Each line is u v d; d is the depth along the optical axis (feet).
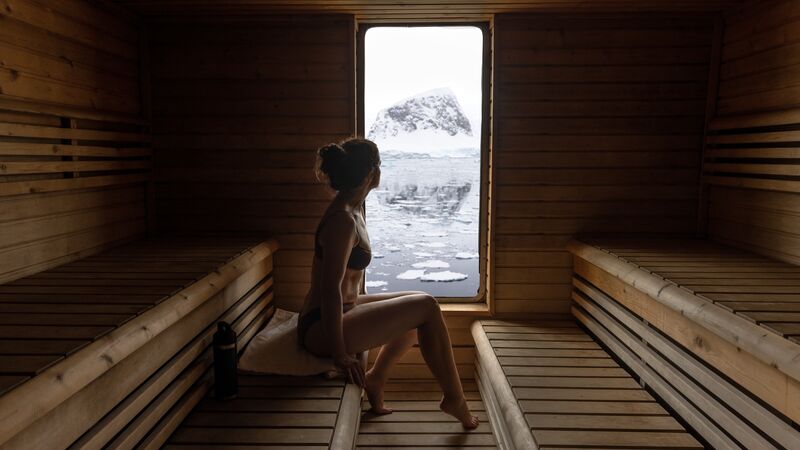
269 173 9.95
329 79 9.76
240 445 5.39
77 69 7.82
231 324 7.75
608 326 8.37
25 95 6.72
